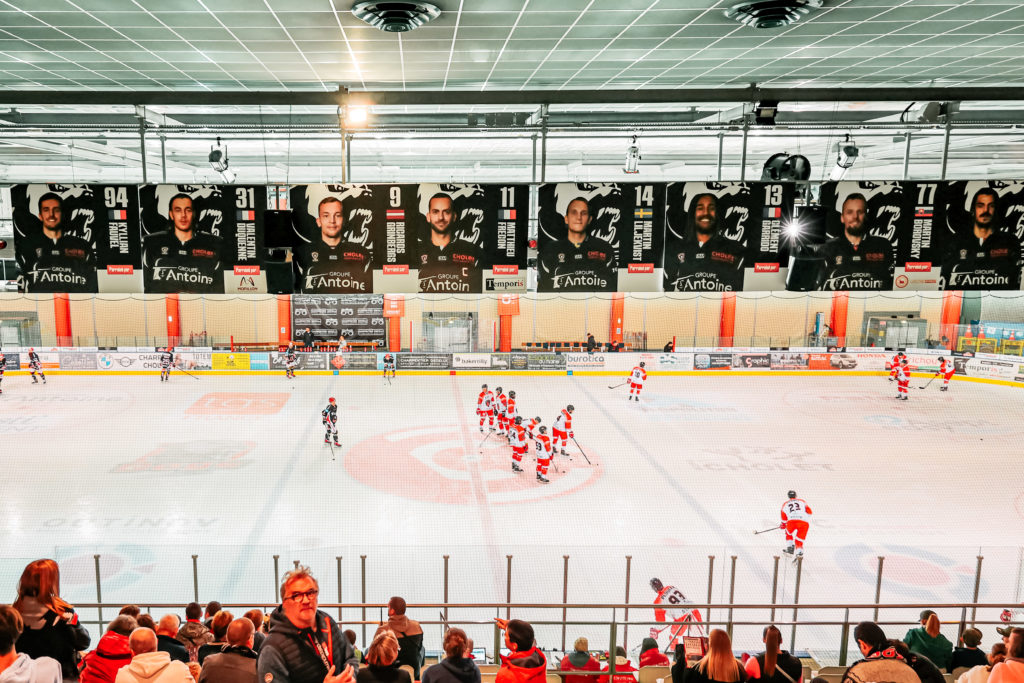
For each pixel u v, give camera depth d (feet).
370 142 50.47
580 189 30.14
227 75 29.14
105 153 54.49
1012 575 35.91
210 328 98.68
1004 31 22.39
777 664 14.26
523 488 49.67
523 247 30.48
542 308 99.09
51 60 26.48
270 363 91.30
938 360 92.99
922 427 67.51
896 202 29.94
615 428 66.44
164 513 43.80
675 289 30.76
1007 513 45.50
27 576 12.71
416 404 75.46
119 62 26.81
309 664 8.86
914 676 11.38
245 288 30.19
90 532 40.57
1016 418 71.15
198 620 19.02
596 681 19.31
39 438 60.39
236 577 34.45
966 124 31.60
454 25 21.75
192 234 29.81
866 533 41.78
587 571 35.91
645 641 21.12
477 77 29.68
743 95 26.91
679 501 47.32
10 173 71.46
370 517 43.65
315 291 30.19
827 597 33.27
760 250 30.40
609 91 26.86
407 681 12.38
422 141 51.08
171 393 79.10
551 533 41.42
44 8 19.84
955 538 41.14
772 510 45.80
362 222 29.81
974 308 100.17
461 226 30.14
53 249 29.63
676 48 24.76
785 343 102.63
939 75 29.17
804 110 39.37
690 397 80.23
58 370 89.10
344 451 58.03
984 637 29.30
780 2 19.21
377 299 97.91
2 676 10.40
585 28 22.12
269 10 20.06
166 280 30.09
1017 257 30.14
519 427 53.21
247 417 68.59
